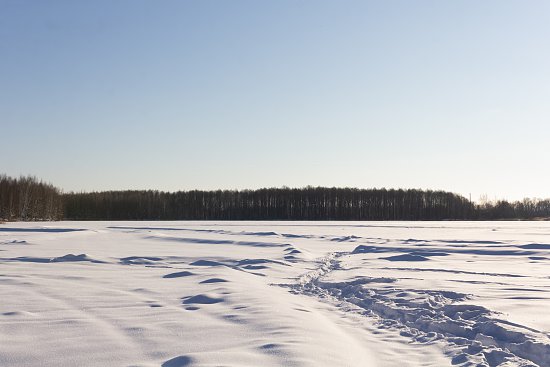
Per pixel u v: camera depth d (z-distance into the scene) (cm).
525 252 2058
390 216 10806
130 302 940
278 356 576
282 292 1143
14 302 923
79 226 5106
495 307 852
